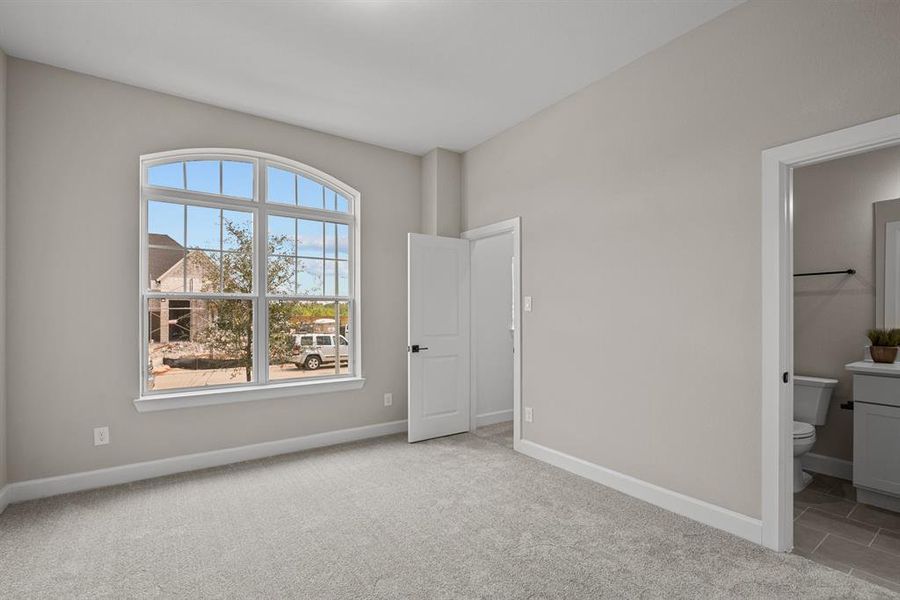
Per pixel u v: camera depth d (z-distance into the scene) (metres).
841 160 3.36
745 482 2.40
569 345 3.43
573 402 3.39
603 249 3.18
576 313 3.38
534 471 3.40
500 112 3.74
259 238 3.82
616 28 2.64
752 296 2.38
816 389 3.30
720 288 2.51
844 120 2.07
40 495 2.91
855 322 3.28
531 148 3.80
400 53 2.90
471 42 2.78
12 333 2.85
